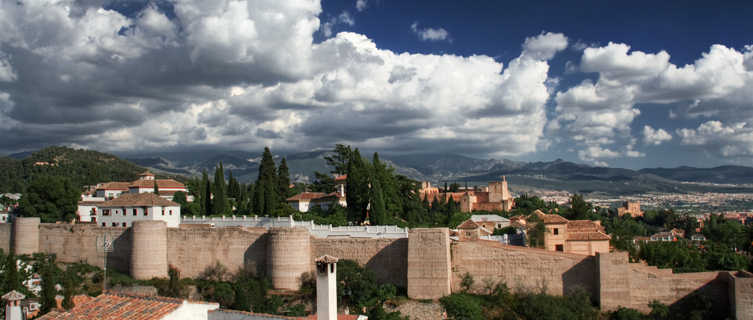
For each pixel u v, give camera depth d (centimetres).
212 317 3828
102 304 3903
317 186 15112
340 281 6625
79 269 8281
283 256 7094
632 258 8550
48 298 6238
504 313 6341
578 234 8725
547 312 6047
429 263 6662
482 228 10456
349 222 9956
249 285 6981
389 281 6975
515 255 6731
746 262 8175
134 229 7900
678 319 6047
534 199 19312
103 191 13912
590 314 6116
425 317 6319
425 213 13000
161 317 3575
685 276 6219
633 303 6209
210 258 7762
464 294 6712
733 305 5844
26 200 10200
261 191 10819
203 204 11838
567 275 6556
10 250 9150
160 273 7894
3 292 6931
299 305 6619
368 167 10300
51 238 9006
